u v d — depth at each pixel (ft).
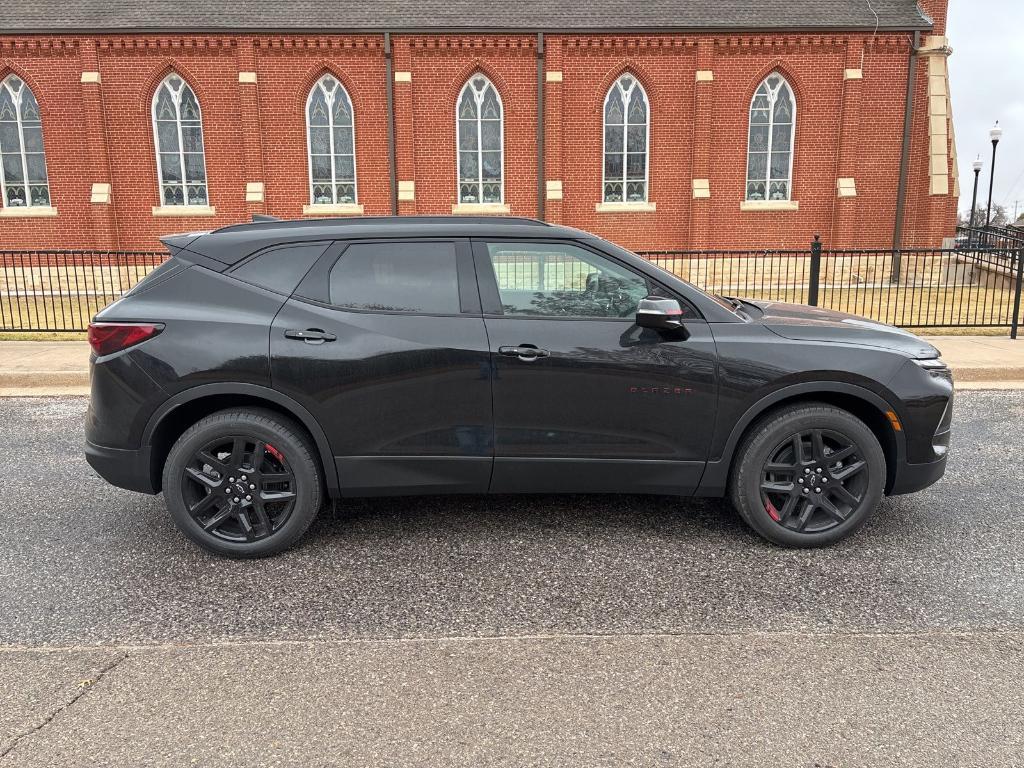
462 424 12.17
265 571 11.89
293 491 12.25
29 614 10.43
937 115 60.54
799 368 12.03
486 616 10.37
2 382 26.50
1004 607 10.57
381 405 12.03
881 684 8.64
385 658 9.27
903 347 12.52
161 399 11.89
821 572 11.75
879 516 14.19
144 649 9.49
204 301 12.16
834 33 59.26
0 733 7.75
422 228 12.42
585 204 62.64
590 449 12.32
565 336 12.05
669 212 62.75
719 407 12.17
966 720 7.94
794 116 61.41
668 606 10.64
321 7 62.34
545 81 60.23
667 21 60.29
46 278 61.62
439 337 11.98
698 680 8.75
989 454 18.33
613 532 13.43
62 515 14.42
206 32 58.54
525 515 14.28
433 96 60.64
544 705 8.26
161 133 61.41
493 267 12.32
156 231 61.82
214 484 12.13
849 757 7.35
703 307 12.39
